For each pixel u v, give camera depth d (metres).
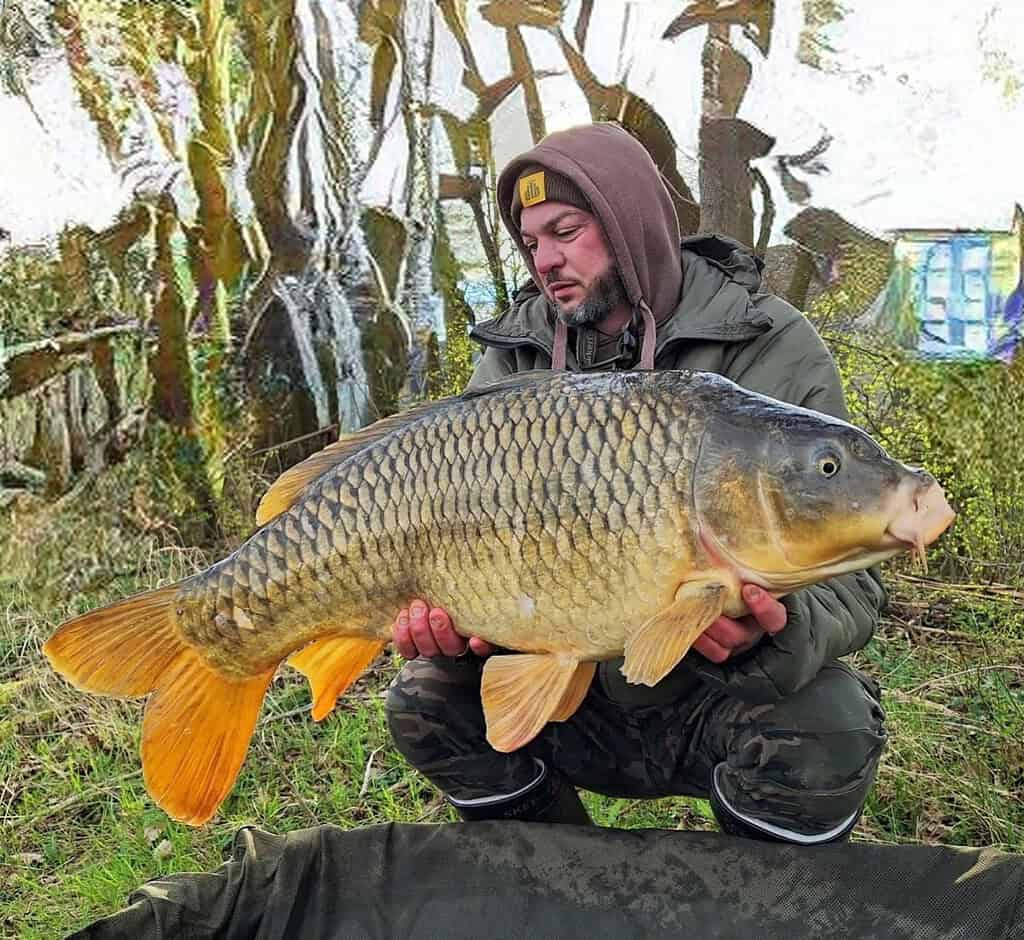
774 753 1.68
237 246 5.51
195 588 1.69
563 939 1.54
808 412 1.45
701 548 1.44
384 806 2.51
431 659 1.82
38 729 3.14
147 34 5.42
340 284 5.86
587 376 1.52
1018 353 4.33
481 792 1.93
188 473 5.00
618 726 1.88
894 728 2.64
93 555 4.49
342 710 3.10
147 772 1.70
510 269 5.67
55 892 2.26
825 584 1.71
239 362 5.47
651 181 1.88
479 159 5.90
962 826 2.26
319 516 1.62
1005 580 3.77
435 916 1.58
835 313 5.07
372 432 1.70
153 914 1.50
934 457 4.08
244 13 5.66
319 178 5.84
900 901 1.47
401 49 5.88
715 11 5.34
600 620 1.49
